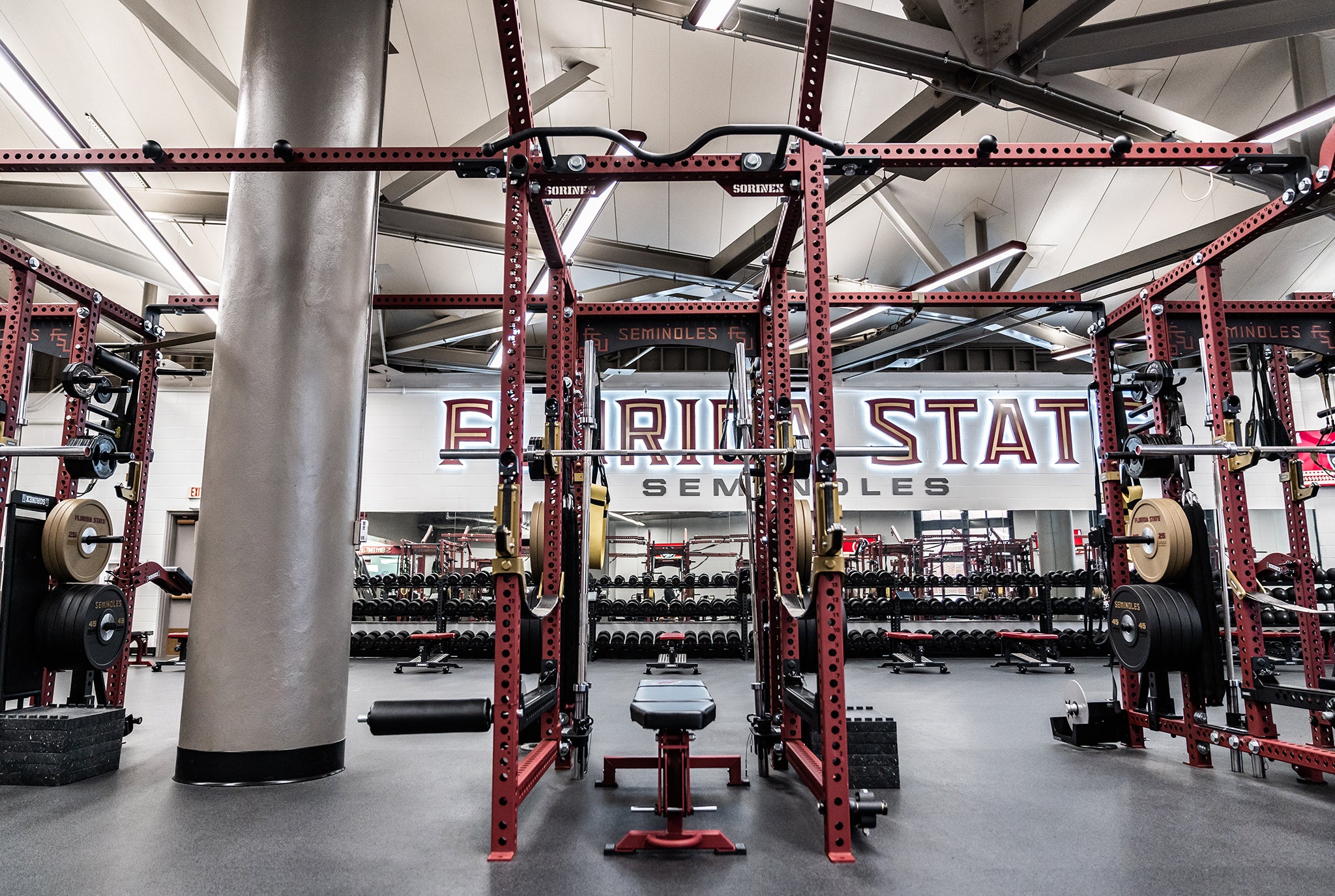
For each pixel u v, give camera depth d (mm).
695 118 6301
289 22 3854
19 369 3818
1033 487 10703
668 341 3982
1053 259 8070
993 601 8984
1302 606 3943
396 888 2135
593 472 3941
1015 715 5094
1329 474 10242
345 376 3734
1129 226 7469
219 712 3316
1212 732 3490
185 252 8031
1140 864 2289
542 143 2621
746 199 7461
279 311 3609
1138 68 5680
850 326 9156
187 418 10484
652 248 7828
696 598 10250
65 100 6117
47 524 3740
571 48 5742
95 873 2262
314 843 2529
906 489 10711
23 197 5855
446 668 8219
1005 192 7277
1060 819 2742
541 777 3111
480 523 11312
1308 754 3039
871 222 8055
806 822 2703
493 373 10820
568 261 3854
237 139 3844
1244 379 10602
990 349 11438
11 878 2225
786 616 3291
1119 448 4184
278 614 3410
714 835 2414
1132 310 4102
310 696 3424
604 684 6863
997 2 4086
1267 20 4082
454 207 7383
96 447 3676
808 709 2691
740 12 3934
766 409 3656
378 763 3691
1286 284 8688
